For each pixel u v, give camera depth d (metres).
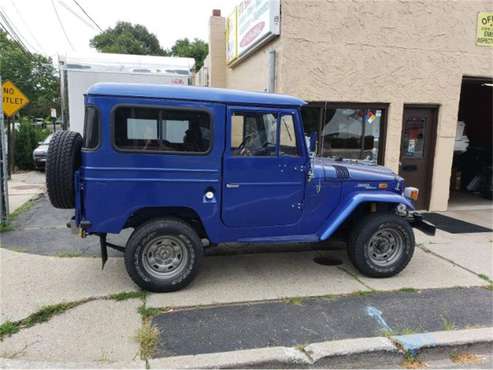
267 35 7.38
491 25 8.16
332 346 3.21
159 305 3.94
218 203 4.30
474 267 5.23
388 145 8.05
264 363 3.03
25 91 42.38
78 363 2.96
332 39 7.40
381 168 5.29
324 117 7.67
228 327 3.55
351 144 7.95
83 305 3.90
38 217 7.50
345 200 4.74
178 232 4.14
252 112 4.28
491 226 7.35
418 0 7.71
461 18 8.01
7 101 8.45
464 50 8.12
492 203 9.52
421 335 3.41
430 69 8.01
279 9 7.13
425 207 8.69
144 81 9.12
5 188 6.54
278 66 7.38
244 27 9.04
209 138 4.18
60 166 3.89
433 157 8.47
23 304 3.88
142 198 4.08
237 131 4.26
